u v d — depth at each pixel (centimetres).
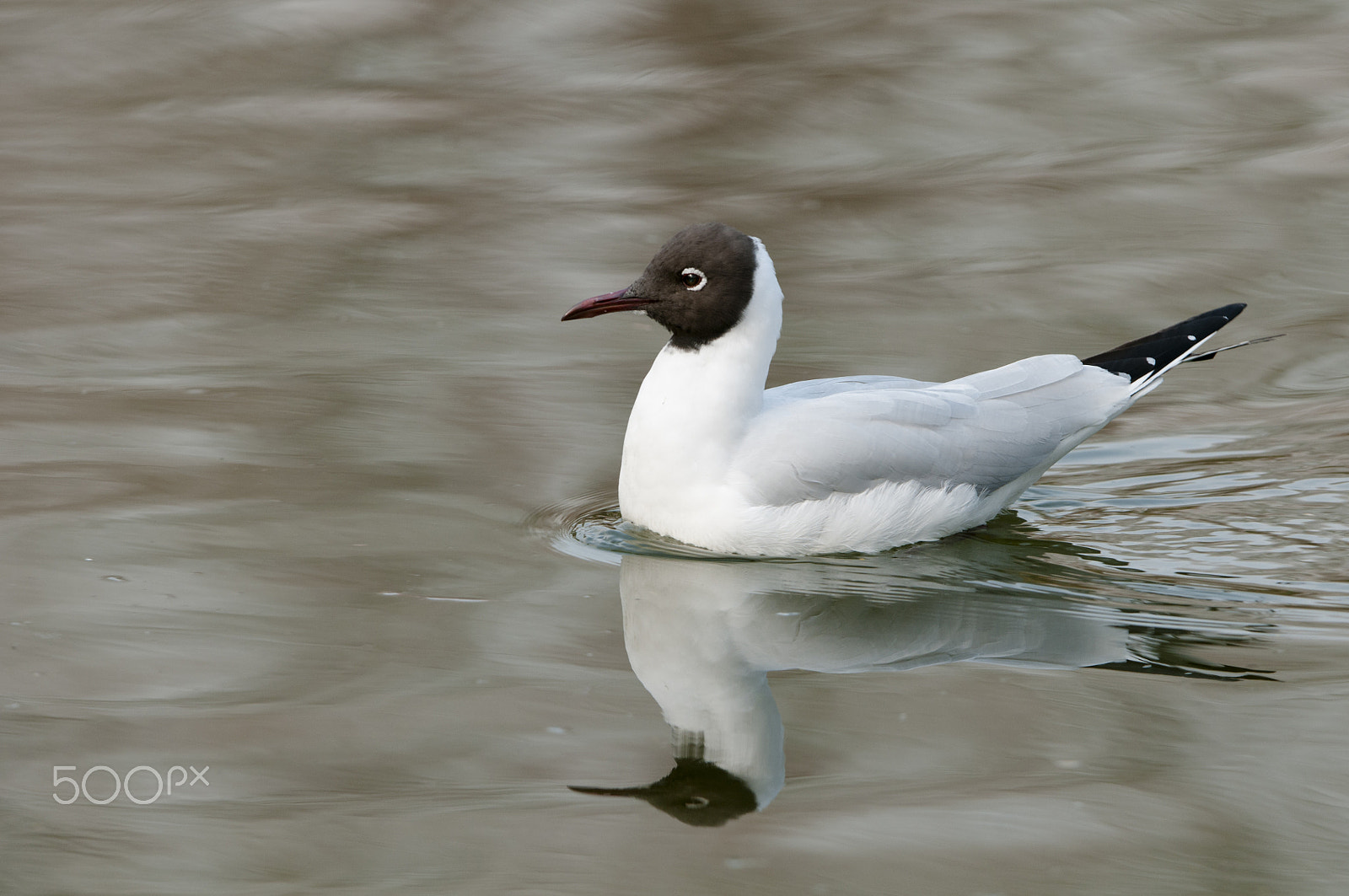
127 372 1530
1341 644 1027
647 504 1208
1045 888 762
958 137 2228
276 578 1112
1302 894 755
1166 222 1917
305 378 1516
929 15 2694
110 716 920
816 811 828
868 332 1612
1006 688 973
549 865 784
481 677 977
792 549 1188
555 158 2166
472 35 2642
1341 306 1672
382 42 2600
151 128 2286
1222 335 1619
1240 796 838
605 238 1897
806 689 972
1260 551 1187
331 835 808
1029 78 2430
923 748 896
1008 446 1234
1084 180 2059
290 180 2108
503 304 1714
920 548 1216
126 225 1961
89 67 2489
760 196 2031
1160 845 795
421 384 1501
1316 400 1479
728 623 1073
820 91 2384
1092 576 1158
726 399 1187
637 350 1606
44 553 1141
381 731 911
